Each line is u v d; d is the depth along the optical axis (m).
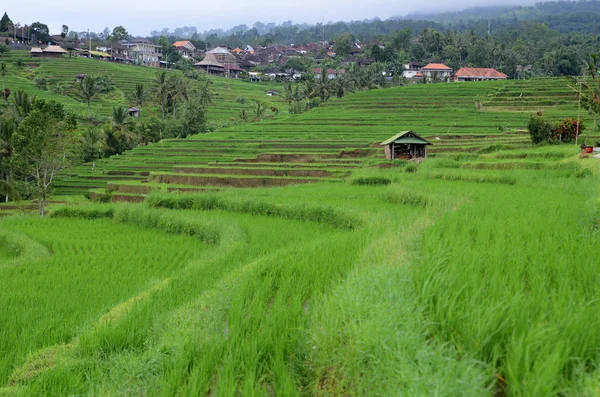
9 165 43.03
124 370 6.13
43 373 6.76
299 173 44.16
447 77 132.75
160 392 5.38
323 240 12.33
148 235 21.02
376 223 14.34
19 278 14.33
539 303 5.11
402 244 8.96
